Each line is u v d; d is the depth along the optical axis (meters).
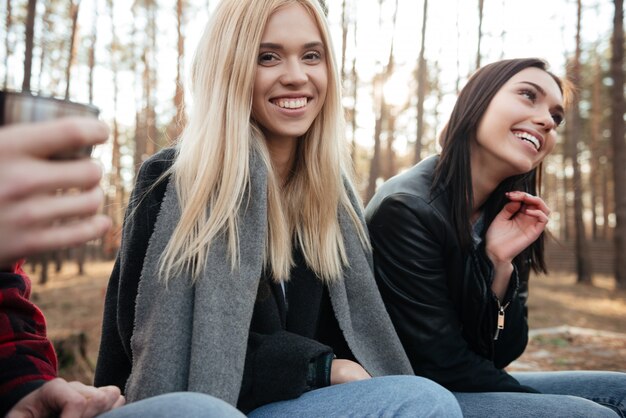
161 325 1.22
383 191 1.81
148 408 0.77
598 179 27.72
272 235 1.46
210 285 1.26
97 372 1.45
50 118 0.58
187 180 1.37
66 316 7.56
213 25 1.46
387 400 1.07
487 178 1.80
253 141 1.48
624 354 4.75
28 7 10.05
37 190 0.49
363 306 1.58
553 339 5.44
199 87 1.46
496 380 1.63
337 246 1.60
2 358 0.91
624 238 12.23
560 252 23.55
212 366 1.18
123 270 1.35
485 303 1.69
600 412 1.38
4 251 0.49
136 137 18.64
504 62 1.73
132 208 1.42
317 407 1.12
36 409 0.85
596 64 20.41
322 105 1.60
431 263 1.65
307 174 1.62
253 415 1.18
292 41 1.47
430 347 1.62
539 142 1.71
